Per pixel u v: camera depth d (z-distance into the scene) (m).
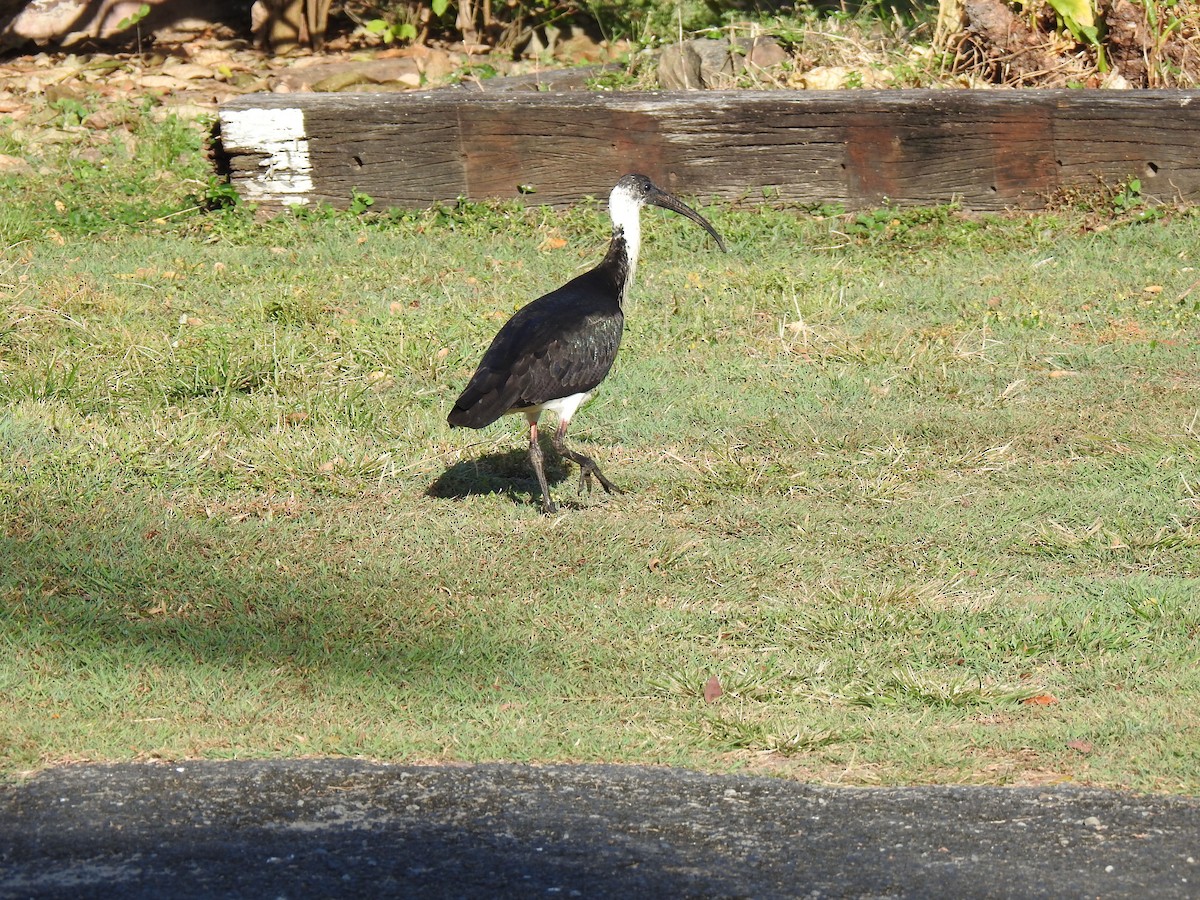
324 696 9.18
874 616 10.38
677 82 23.70
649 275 18.27
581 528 11.88
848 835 7.28
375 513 12.15
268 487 12.50
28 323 15.39
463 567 11.16
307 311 16.25
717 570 11.23
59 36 27.25
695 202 20.62
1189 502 12.36
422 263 18.67
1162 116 19.81
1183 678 9.52
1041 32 22.66
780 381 15.12
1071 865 6.97
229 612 10.37
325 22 27.27
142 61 26.42
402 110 20.39
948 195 20.45
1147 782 7.98
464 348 15.55
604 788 7.82
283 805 7.49
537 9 27.88
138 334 15.40
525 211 20.56
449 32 28.50
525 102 20.41
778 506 12.39
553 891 6.64
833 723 8.88
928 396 14.80
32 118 23.55
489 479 12.93
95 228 19.88
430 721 8.88
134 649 9.71
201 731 8.53
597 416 14.18
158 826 7.21
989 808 7.63
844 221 20.36
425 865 6.86
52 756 8.09
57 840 7.04
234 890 6.57
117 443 12.74
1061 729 8.73
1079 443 13.59
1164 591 10.77
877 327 16.38
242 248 19.25
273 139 20.50
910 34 23.84
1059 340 16.16
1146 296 17.45
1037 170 20.28
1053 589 10.98
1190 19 22.11
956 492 12.72
